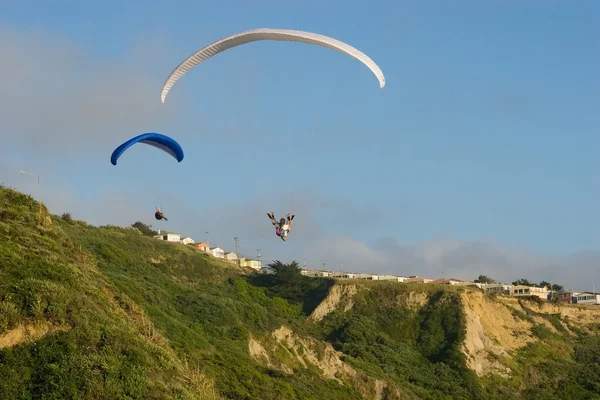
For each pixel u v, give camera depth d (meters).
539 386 74.31
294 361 59.09
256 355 56.38
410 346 79.94
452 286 88.81
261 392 42.44
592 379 76.12
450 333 80.25
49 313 26.02
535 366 77.94
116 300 35.62
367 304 87.44
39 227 36.00
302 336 62.66
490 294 89.75
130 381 25.28
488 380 73.56
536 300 92.19
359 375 60.31
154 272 66.94
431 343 79.56
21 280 27.30
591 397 72.56
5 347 24.20
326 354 61.50
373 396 59.00
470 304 85.38
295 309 88.19
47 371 23.86
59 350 24.80
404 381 67.44
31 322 25.27
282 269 90.19
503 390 72.19
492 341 80.44
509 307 89.12
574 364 80.56
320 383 56.97
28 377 23.55
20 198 36.97
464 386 70.94
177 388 27.14
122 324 30.11
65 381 23.73
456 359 74.75
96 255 61.50
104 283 36.03
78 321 26.55
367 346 76.44
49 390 23.31
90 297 30.62
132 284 54.34
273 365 56.84
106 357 25.72
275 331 61.72
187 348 43.25
